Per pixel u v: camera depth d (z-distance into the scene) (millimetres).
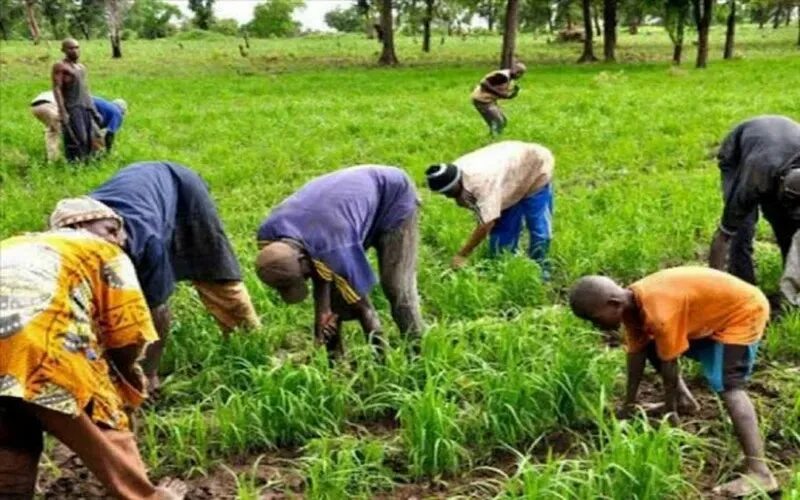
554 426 5676
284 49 54062
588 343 6492
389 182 6066
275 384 5734
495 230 8289
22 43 56656
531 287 7645
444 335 6188
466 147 15609
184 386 6219
